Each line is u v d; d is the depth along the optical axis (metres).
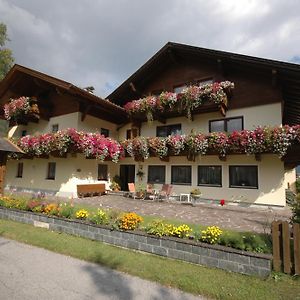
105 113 17.61
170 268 4.48
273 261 4.17
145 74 17.16
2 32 26.45
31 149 15.10
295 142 10.56
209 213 10.39
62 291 3.72
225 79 14.40
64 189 14.91
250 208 11.95
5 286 3.86
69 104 16.39
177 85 16.52
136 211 10.27
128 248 5.49
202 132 14.31
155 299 3.54
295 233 4.07
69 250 5.46
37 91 18.52
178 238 4.98
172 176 15.26
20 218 7.97
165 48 15.67
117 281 4.09
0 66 25.81
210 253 4.51
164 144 13.93
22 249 5.67
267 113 12.68
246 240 4.51
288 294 3.55
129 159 17.41
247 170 12.74
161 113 15.25
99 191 15.70
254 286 3.78
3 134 20.38
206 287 3.80
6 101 19.84
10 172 19.33
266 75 12.91
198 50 14.21
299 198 5.31
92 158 15.84
